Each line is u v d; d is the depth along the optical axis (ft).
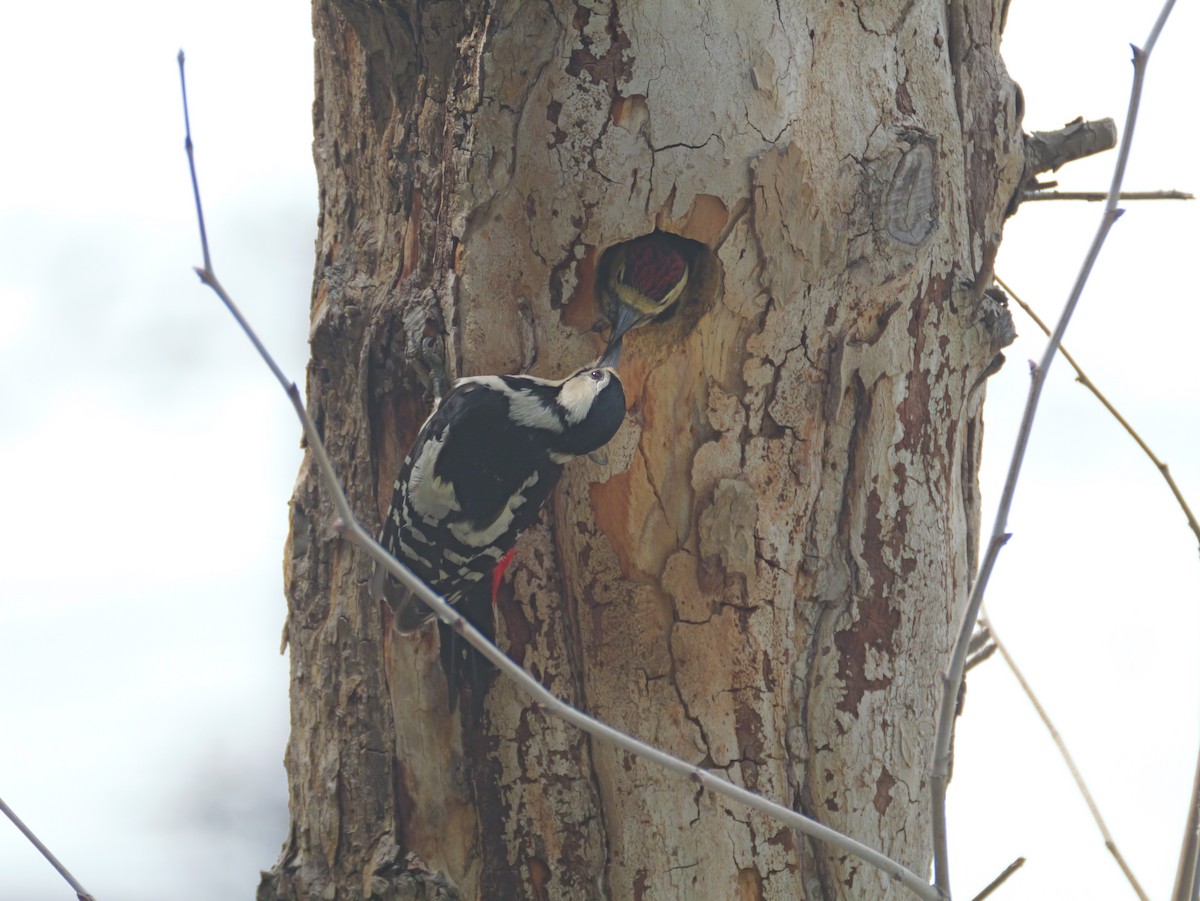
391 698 29.12
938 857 17.90
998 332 29.84
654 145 26.53
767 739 27.96
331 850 29.60
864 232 27.14
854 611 28.35
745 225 26.78
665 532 27.78
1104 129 31.48
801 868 28.07
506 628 28.48
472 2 27.07
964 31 29.45
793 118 26.55
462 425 26.86
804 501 27.99
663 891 27.81
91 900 18.08
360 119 30.07
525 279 27.81
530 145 26.94
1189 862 20.33
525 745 28.37
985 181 30.14
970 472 31.55
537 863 28.45
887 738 28.66
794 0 26.66
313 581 30.50
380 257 29.84
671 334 27.84
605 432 26.43
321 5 30.58
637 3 26.22
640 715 27.86
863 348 27.89
